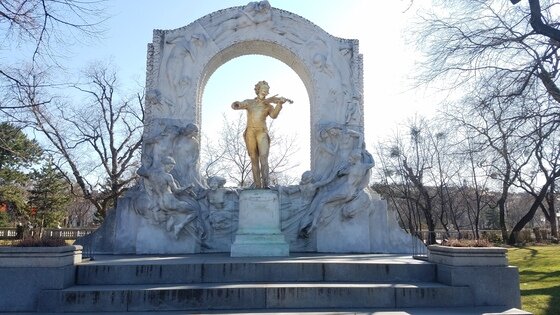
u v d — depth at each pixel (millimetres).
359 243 14148
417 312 8125
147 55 15594
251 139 13969
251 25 16219
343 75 16000
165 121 14961
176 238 13539
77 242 13828
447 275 9219
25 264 8492
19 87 12805
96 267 9328
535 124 12641
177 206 13602
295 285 8852
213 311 8148
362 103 15859
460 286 8898
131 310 8219
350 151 15086
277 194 13047
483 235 38062
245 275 9617
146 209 13562
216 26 16109
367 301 8625
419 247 14375
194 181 14570
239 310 8234
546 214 41125
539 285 12711
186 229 13688
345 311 8117
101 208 28781
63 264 8711
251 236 12602
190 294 8367
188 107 15312
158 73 15445
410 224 39719
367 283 9391
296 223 14555
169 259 11047
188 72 15555
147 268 9398
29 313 8055
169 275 9422
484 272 9000
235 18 16219
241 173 34812
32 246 8789
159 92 15211
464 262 9086
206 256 12336
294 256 12367
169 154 14406
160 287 8648
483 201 46281
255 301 8453
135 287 8688
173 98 15344
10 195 33125
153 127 14898
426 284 9242
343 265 9797
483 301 8883
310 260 10609
